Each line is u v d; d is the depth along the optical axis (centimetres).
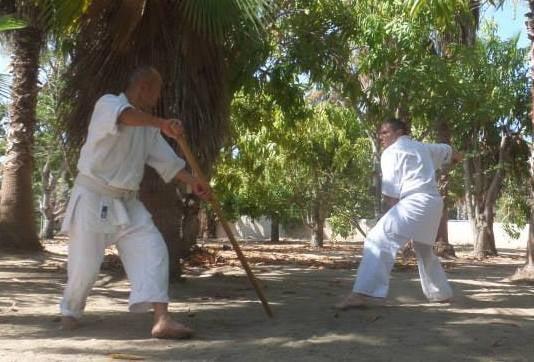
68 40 807
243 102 1292
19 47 1465
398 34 1321
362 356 432
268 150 1819
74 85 786
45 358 418
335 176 2084
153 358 423
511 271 1229
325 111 1984
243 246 2286
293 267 1242
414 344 465
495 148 2017
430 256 672
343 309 620
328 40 1105
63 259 1323
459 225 3353
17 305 658
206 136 786
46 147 2470
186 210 1209
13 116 1464
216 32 693
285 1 1095
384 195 636
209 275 989
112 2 733
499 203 2720
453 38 1559
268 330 516
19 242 1447
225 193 1906
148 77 496
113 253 1309
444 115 1403
